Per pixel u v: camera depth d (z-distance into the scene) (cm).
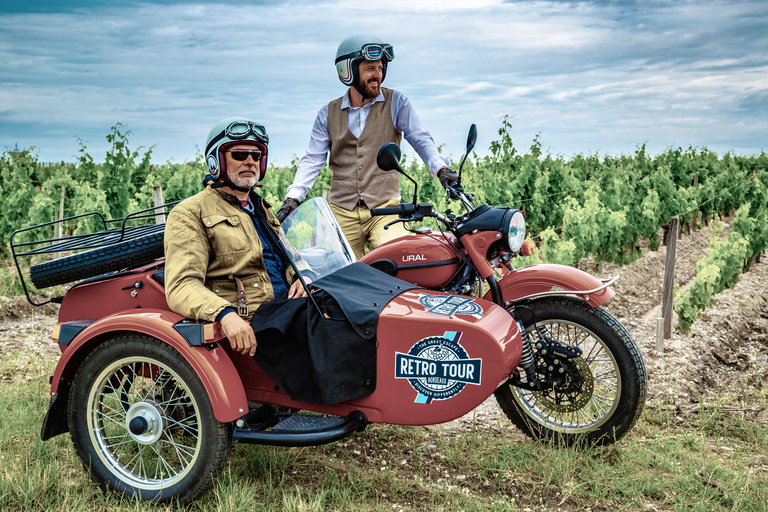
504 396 338
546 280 305
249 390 283
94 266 281
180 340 251
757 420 363
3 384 392
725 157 2012
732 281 705
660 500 277
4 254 884
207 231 270
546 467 297
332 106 400
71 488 277
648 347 504
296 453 311
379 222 397
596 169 1712
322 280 282
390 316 254
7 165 1201
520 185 1046
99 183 930
